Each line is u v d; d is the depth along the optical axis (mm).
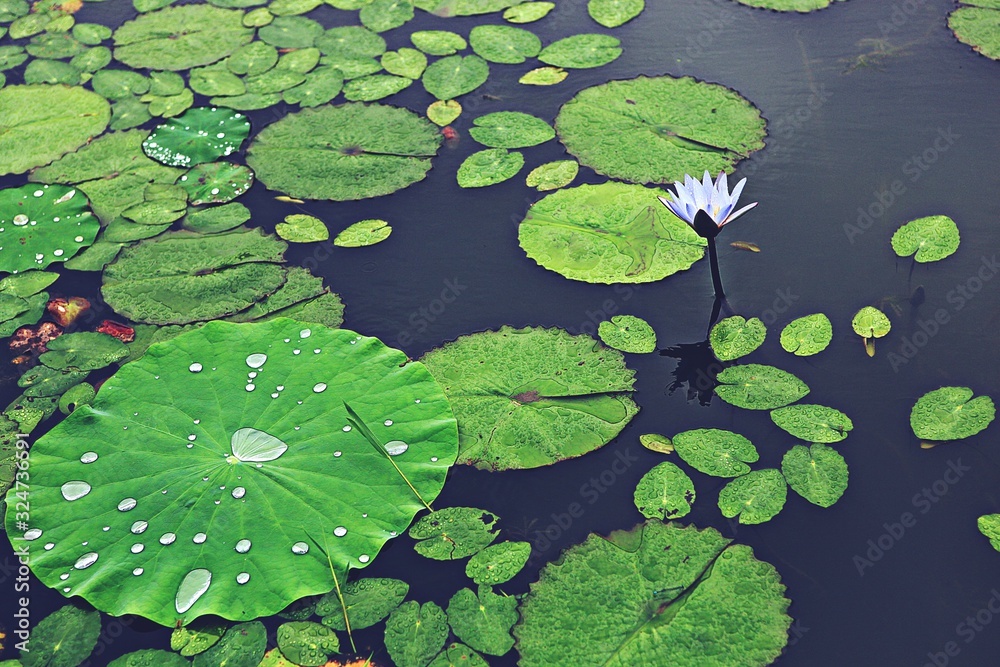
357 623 2025
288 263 3010
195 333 2678
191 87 3842
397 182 3283
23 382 2633
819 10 4102
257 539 2137
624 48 3934
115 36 4230
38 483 2268
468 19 4203
